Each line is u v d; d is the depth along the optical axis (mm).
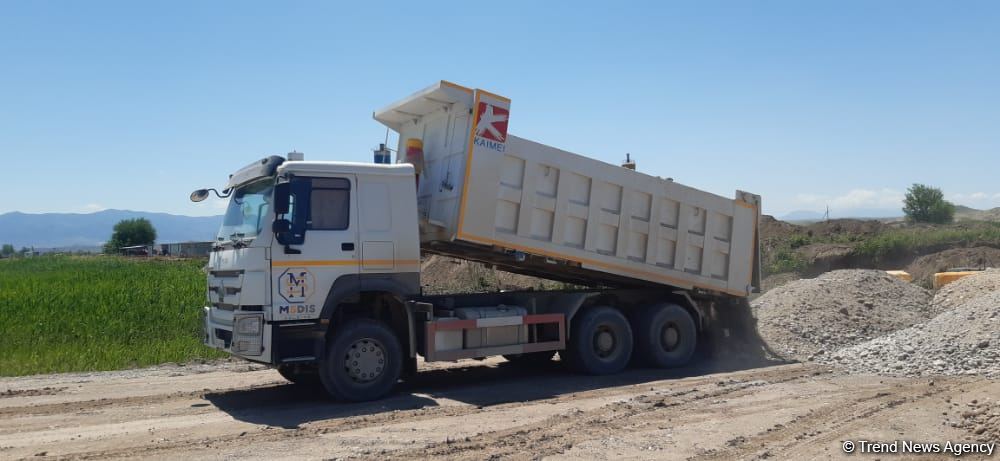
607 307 12031
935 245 28547
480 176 10406
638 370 12297
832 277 17531
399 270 9789
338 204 9500
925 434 7363
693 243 12805
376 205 9727
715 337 13492
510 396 9977
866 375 11086
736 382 10648
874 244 28469
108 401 9781
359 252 9531
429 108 11234
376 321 9742
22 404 9578
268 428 8125
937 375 10688
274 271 9055
